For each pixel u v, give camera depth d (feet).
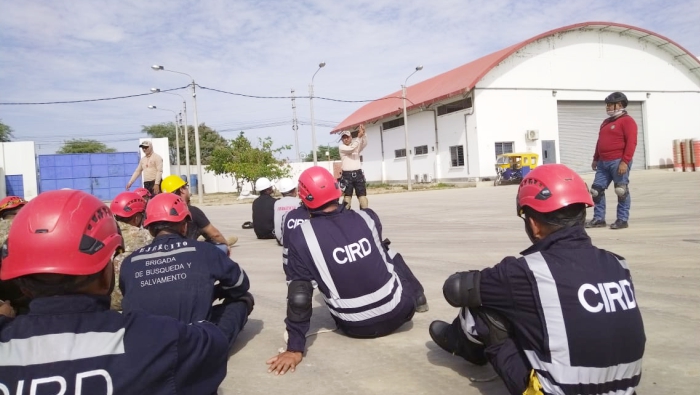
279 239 26.63
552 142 108.58
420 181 121.19
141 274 9.96
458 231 29.96
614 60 114.52
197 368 5.98
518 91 105.81
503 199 53.47
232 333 10.18
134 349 5.29
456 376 9.82
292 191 26.91
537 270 7.10
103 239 5.44
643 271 16.87
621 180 25.62
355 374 10.09
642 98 117.60
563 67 109.60
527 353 7.30
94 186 123.54
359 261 11.18
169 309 9.62
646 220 29.12
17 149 119.03
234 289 10.89
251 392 9.46
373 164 142.00
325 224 11.34
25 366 4.89
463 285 7.95
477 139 102.63
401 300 11.70
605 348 6.74
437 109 114.52
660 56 118.73
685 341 10.74
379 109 139.44
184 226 11.43
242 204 80.48
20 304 10.23
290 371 10.37
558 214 7.36
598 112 114.73
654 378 9.11
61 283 5.21
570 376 6.79
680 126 121.19
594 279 6.98
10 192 119.03
